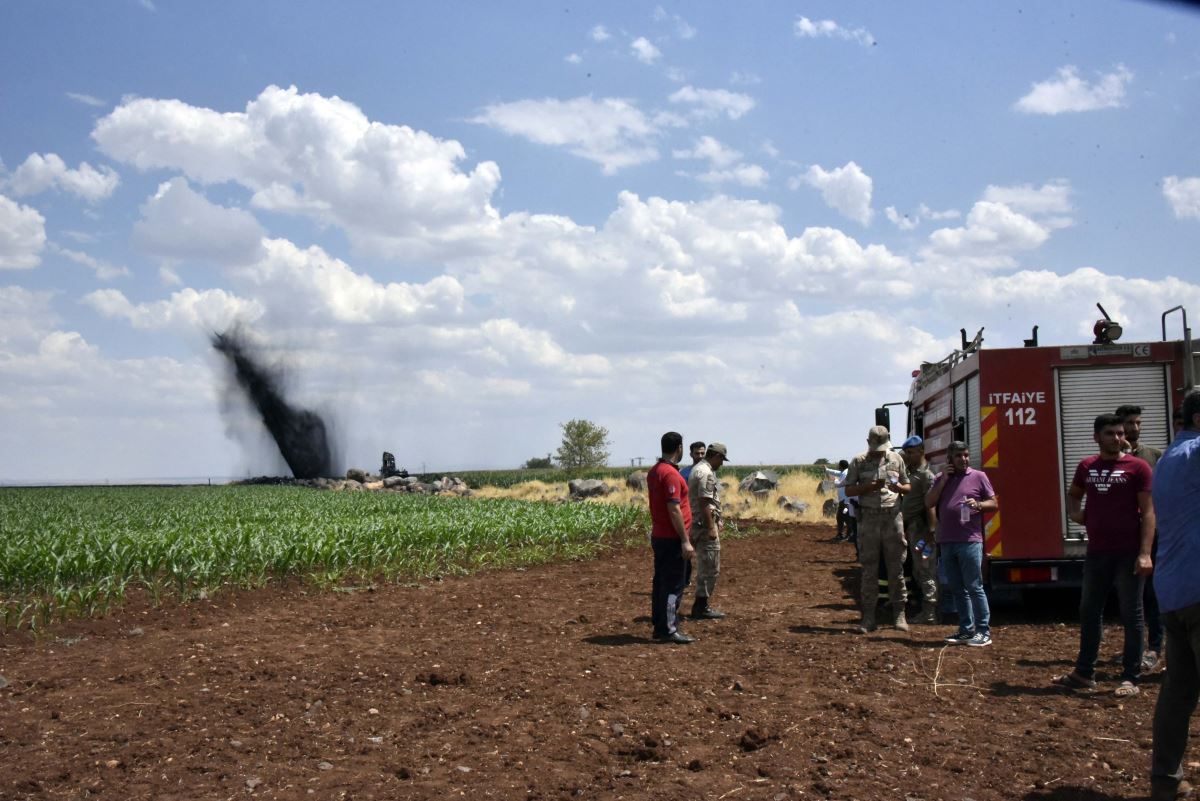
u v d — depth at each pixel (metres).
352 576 16.12
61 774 6.04
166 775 6.05
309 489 59.75
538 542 21.52
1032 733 6.52
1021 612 12.43
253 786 5.84
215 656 9.80
